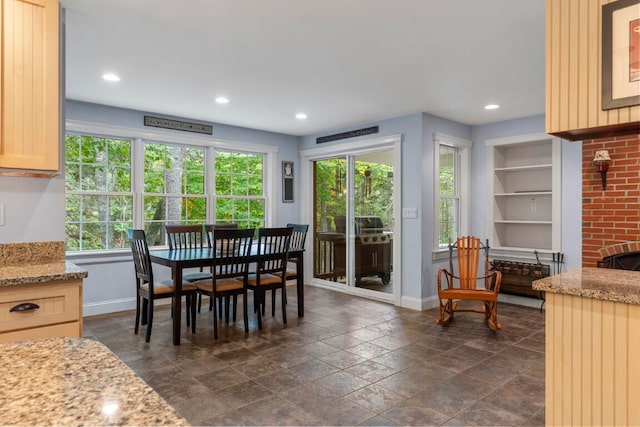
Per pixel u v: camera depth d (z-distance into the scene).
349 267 5.82
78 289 2.01
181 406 2.41
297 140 6.45
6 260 2.28
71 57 3.13
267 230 3.96
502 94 4.11
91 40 2.83
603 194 3.48
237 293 3.84
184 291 3.64
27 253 2.35
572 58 1.77
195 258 3.61
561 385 1.71
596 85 1.71
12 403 0.68
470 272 4.46
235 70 3.43
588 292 1.62
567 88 1.79
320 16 2.49
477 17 2.50
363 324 4.15
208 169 5.46
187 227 4.64
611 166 3.44
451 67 3.36
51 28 2.09
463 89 3.94
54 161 2.11
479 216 5.52
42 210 2.40
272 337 3.71
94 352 0.94
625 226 3.37
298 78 3.63
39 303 1.91
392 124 5.14
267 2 2.31
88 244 4.53
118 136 4.70
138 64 3.29
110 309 4.54
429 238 4.90
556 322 1.73
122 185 4.77
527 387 2.69
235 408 2.38
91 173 4.56
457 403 2.46
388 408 2.40
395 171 5.07
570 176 4.73
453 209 5.55
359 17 2.50
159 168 5.06
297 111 4.81
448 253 5.14
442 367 3.02
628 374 1.54
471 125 5.54
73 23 2.57
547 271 4.86
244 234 3.79
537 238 5.28
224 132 5.57
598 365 1.61
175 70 3.43
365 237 5.60
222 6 2.36
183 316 4.42
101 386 0.76
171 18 2.51
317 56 3.12
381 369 2.98
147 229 4.93
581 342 1.66
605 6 1.69
